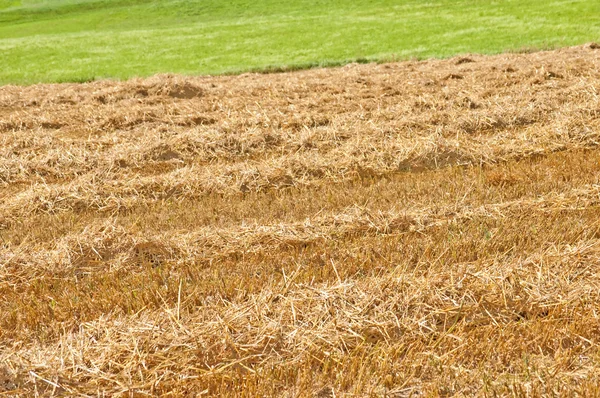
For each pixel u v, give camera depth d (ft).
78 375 13.70
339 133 29.68
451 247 18.53
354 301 15.88
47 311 16.40
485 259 17.84
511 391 12.75
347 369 13.79
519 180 23.93
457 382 13.26
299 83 42.19
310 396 13.03
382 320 15.19
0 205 24.04
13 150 29.91
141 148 29.04
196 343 14.47
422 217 20.83
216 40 79.61
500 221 20.29
